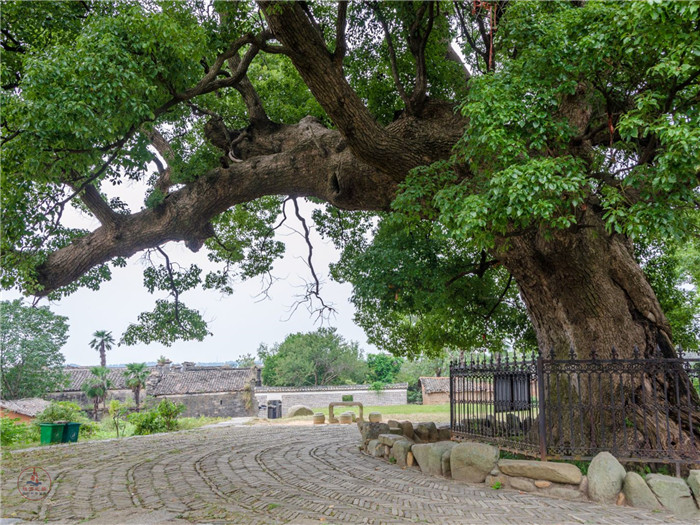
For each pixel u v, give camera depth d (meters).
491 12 9.60
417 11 11.00
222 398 40.66
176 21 9.75
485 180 8.21
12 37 11.33
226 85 11.47
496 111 7.20
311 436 16.67
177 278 17.34
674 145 6.29
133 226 12.30
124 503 7.10
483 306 15.52
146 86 8.84
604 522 6.08
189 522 6.12
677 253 19.95
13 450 12.70
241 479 8.88
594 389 9.74
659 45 6.64
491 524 6.00
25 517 6.35
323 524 6.01
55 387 41.72
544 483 7.58
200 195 12.36
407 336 17.94
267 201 18.53
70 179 10.88
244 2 11.03
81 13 11.85
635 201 7.75
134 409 40.38
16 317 39.66
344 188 11.81
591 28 7.39
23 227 10.06
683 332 14.73
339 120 9.34
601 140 9.72
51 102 7.98
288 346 61.66
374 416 24.20
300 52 8.70
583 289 10.00
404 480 8.59
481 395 10.07
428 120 10.84
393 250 12.97
